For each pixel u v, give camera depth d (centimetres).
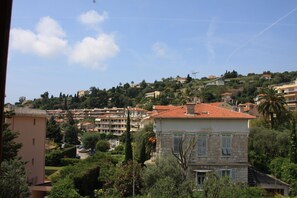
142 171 3200
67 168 3919
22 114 3962
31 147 4222
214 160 3591
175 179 2738
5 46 206
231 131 3628
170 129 3619
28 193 1972
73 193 3044
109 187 3597
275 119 5744
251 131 4909
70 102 18675
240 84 14512
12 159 2236
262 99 5766
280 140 4778
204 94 12850
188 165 3531
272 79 12850
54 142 7688
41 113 4459
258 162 4544
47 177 4822
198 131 3616
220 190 2342
